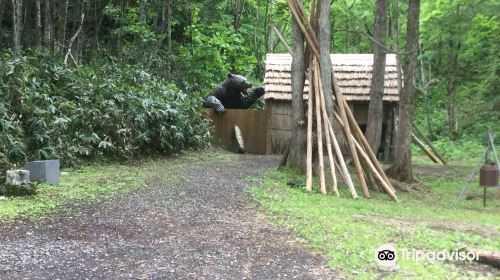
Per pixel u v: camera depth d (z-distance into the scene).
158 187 8.33
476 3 13.06
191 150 13.79
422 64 20.94
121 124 11.17
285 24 21.73
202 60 19.69
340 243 5.24
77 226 5.79
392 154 14.98
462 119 19.14
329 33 9.75
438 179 11.79
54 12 14.21
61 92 10.56
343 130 9.52
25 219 6.00
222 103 16.94
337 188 9.23
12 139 8.80
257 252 4.97
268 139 15.68
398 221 6.57
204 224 6.05
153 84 13.29
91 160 10.63
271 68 16.19
